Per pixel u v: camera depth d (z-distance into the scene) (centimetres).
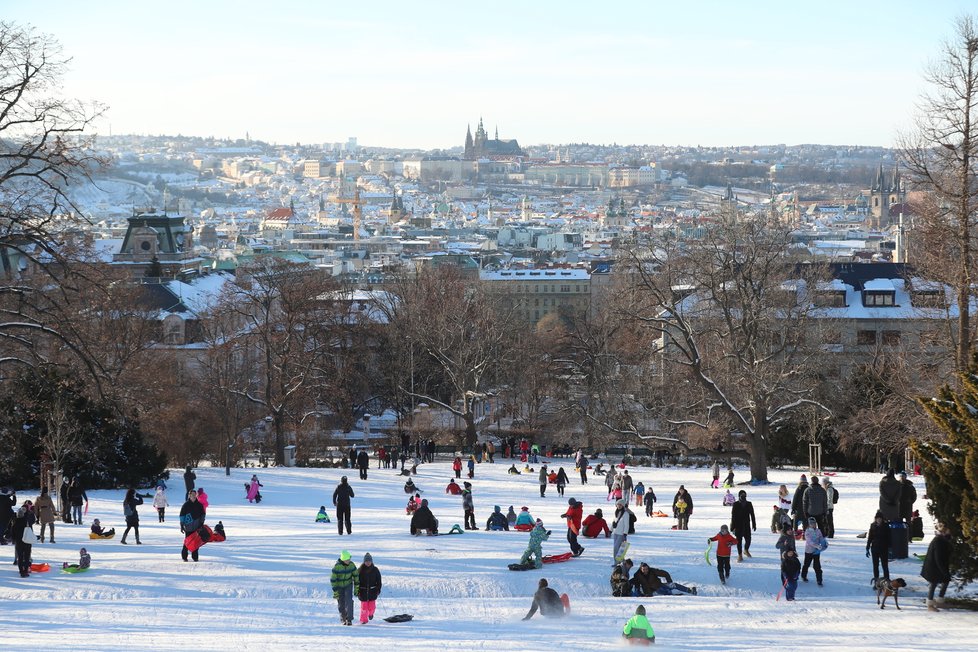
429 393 17500
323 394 15275
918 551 5903
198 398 13850
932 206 7400
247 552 5859
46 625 4312
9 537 5866
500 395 16100
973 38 6888
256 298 14762
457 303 16475
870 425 9825
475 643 4012
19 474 8888
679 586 5191
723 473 10912
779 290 11256
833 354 12762
